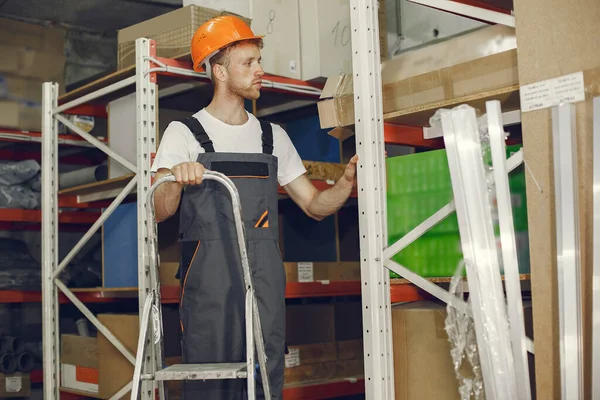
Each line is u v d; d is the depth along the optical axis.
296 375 4.38
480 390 2.51
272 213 2.97
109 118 4.34
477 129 2.50
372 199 2.89
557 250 2.28
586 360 2.21
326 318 4.66
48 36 5.36
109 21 6.25
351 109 3.15
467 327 2.57
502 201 2.42
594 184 2.20
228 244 2.87
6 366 4.92
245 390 2.88
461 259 2.77
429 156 2.88
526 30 2.45
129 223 4.18
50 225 4.55
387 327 2.85
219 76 3.06
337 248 4.79
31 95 5.23
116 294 4.55
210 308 2.84
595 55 2.26
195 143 2.97
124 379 3.96
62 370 4.62
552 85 2.37
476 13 2.85
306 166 4.23
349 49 4.21
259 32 3.99
